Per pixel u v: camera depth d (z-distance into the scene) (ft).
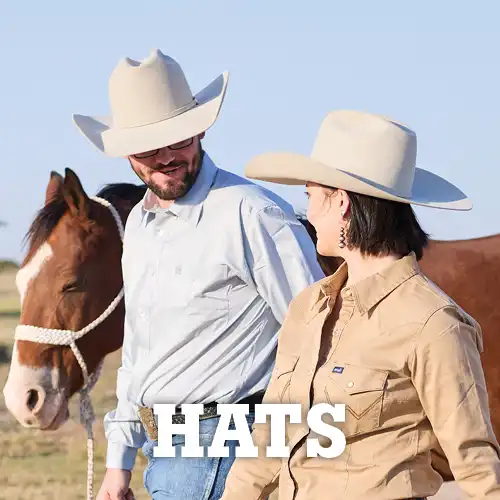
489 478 14.79
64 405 33.35
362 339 15.70
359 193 15.93
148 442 23.54
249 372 22.15
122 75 23.00
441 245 34.53
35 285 33.32
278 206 22.59
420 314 15.34
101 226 33.60
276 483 18.24
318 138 17.17
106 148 22.35
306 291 17.34
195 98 24.00
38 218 33.81
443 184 17.81
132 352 23.70
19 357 33.09
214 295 22.26
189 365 22.31
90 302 33.32
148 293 23.00
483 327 33.04
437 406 15.08
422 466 15.61
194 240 22.43
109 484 24.59
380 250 16.03
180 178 22.39
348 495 15.47
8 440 64.28
